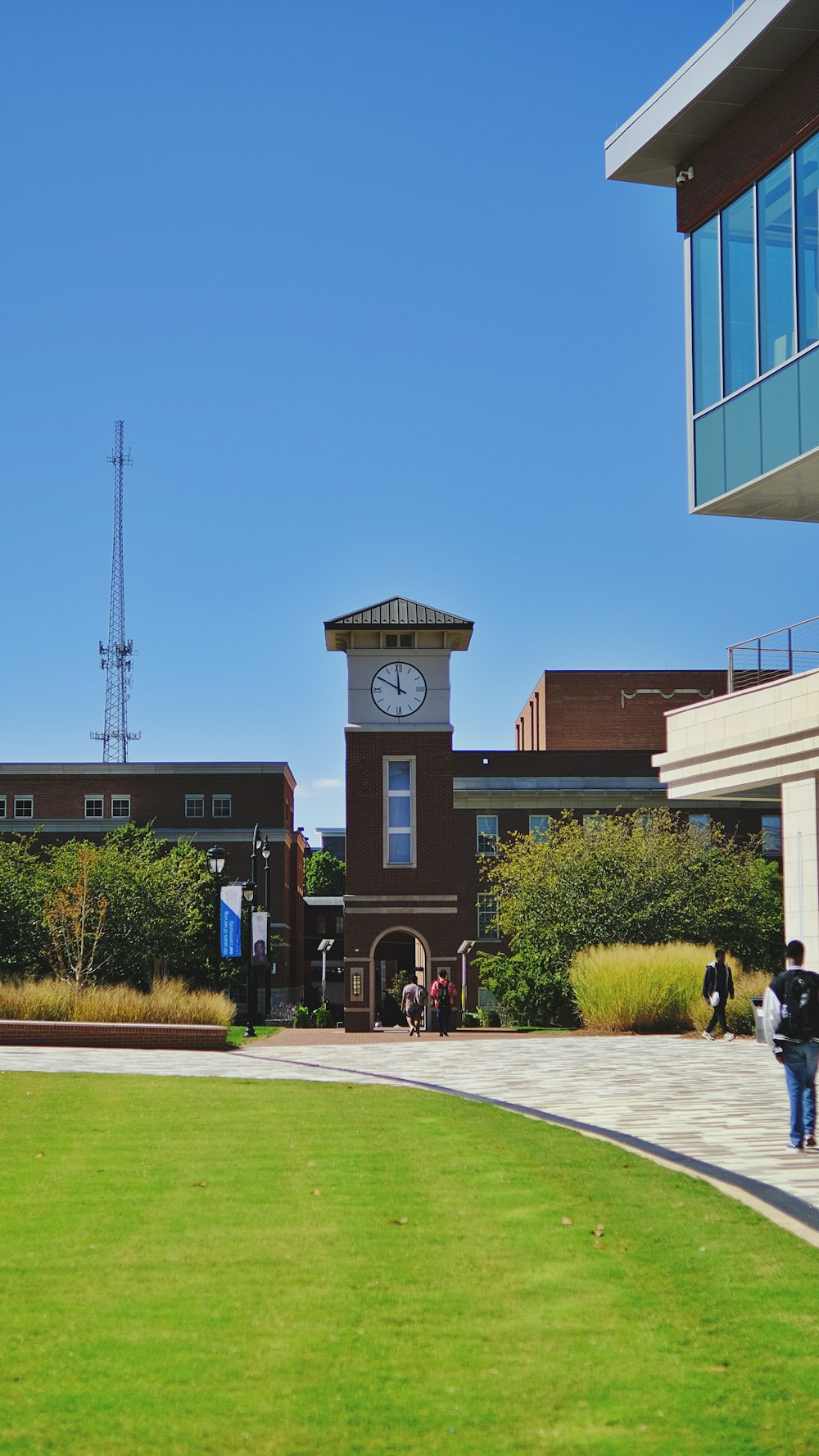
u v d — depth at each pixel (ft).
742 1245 30.17
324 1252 30.71
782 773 93.45
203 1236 32.22
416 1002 127.03
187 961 183.21
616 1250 30.53
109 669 306.14
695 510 85.05
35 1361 23.36
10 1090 63.72
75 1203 36.09
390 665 152.97
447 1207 35.29
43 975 161.68
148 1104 57.82
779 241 76.54
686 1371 22.76
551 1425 20.79
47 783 282.36
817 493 81.15
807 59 73.87
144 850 205.46
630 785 214.48
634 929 140.67
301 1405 21.57
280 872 276.82
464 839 212.23
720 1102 58.54
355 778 151.02
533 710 279.69
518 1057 88.38
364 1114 54.60
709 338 83.87
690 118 81.30
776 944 146.00
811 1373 22.36
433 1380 22.62
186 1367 23.17
